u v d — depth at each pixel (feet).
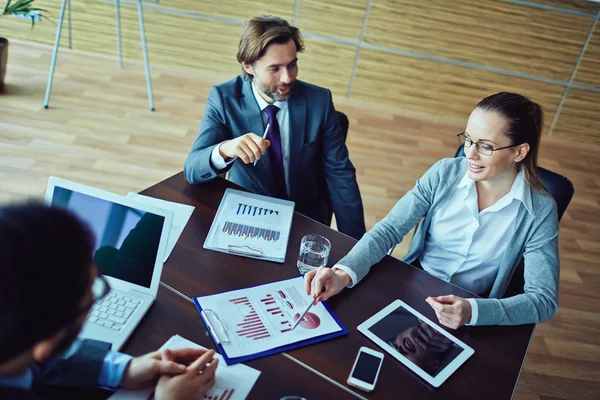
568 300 9.14
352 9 13.38
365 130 13.43
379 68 14.12
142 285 4.21
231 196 5.68
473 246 5.58
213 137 6.25
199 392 3.43
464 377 4.01
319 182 7.29
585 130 14.47
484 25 13.26
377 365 3.93
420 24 13.42
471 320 4.46
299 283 4.68
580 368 7.80
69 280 2.15
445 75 14.06
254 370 3.77
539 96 14.12
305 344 4.07
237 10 13.64
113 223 4.12
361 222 7.14
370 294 4.71
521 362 4.25
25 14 11.68
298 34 6.21
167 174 10.27
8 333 2.05
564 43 13.30
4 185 9.04
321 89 6.73
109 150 10.59
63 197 4.13
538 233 5.25
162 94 13.15
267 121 6.51
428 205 5.72
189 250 4.84
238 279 4.62
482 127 4.92
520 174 5.29
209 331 4.05
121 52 14.37
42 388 3.38
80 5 13.75
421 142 13.38
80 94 12.34
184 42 14.15
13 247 2.00
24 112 11.19
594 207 12.07
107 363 3.47
